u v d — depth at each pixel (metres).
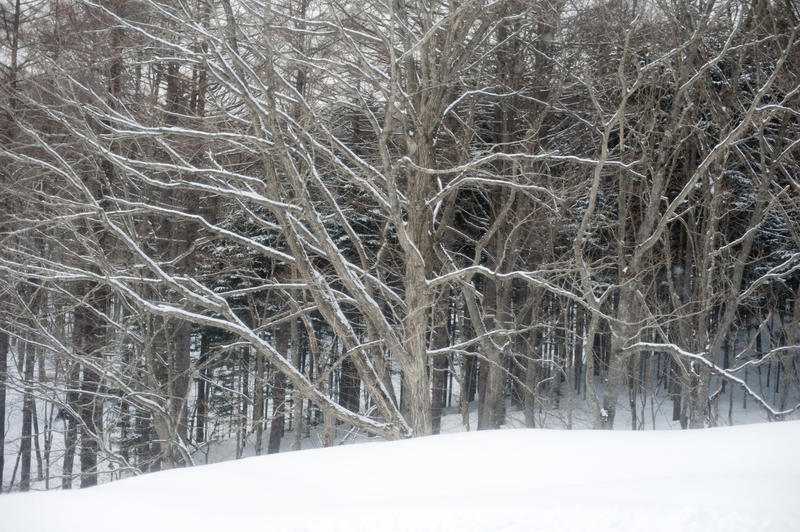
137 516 4.34
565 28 14.34
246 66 9.27
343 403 20.48
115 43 12.07
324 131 9.98
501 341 15.88
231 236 10.53
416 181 10.62
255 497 4.82
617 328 13.04
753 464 4.80
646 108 12.95
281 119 10.59
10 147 12.20
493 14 11.38
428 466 5.47
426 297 10.21
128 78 12.49
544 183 14.59
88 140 9.54
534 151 14.83
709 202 14.32
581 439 5.94
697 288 16.77
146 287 15.09
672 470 4.86
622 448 5.58
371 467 5.55
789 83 14.06
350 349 10.48
